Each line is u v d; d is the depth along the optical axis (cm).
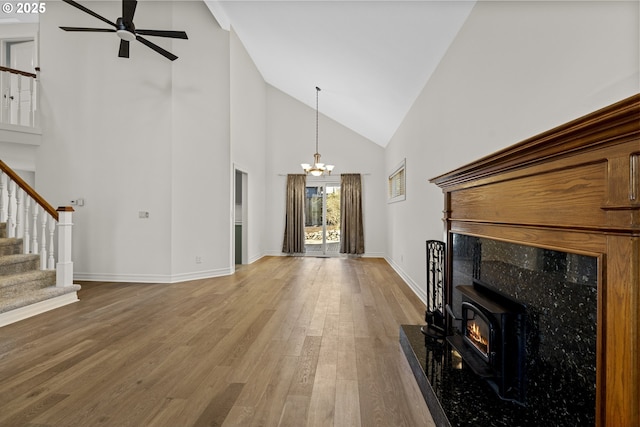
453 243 233
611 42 113
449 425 133
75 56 462
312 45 425
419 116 391
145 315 309
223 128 506
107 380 189
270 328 275
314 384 187
